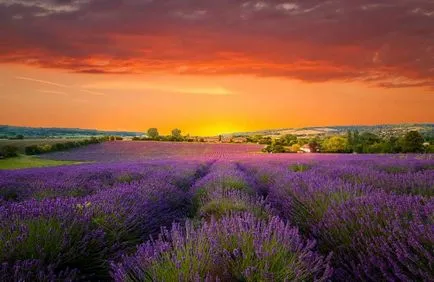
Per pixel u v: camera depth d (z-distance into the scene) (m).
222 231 3.09
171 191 7.37
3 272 2.43
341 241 3.24
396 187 5.44
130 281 2.38
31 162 44.84
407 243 2.59
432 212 2.97
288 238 2.85
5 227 3.11
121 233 3.93
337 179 6.47
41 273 2.52
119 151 66.12
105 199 4.80
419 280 2.26
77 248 3.16
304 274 2.43
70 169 13.67
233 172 11.17
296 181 6.71
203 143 89.50
